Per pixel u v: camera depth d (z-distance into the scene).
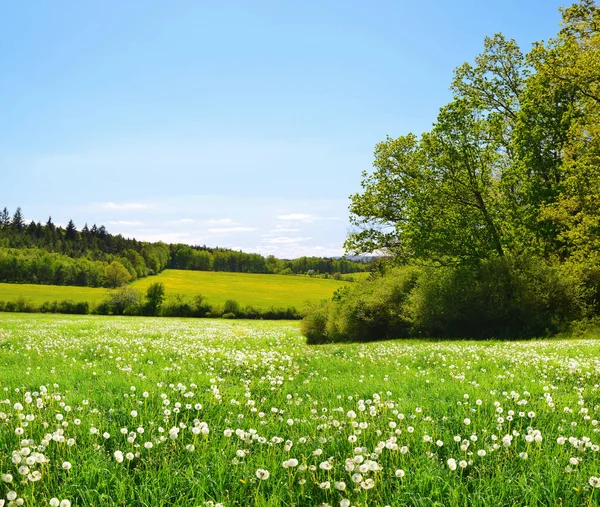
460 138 35.12
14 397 7.48
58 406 6.70
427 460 4.63
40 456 4.01
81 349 16.12
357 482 3.70
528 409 6.72
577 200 30.31
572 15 32.16
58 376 9.98
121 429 5.19
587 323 27.61
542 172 36.22
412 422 6.07
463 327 30.45
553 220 32.19
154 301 90.12
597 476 4.20
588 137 31.05
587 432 5.57
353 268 189.38
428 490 4.09
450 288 30.52
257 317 89.50
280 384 9.24
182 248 194.25
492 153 36.12
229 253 191.38
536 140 34.38
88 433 5.39
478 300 29.47
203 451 4.84
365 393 8.46
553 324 28.12
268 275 173.50
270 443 4.91
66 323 35.34
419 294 31.31
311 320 35.84
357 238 40.94
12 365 12.57
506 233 35.50
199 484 4.10
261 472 3.92
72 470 4.38
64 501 3.40
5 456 4.55
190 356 14.75
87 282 136.50
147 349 17.09
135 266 162.50
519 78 39.34
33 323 35.03
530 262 30.62
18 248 168.50
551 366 11.31
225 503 3.81
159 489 4.06
